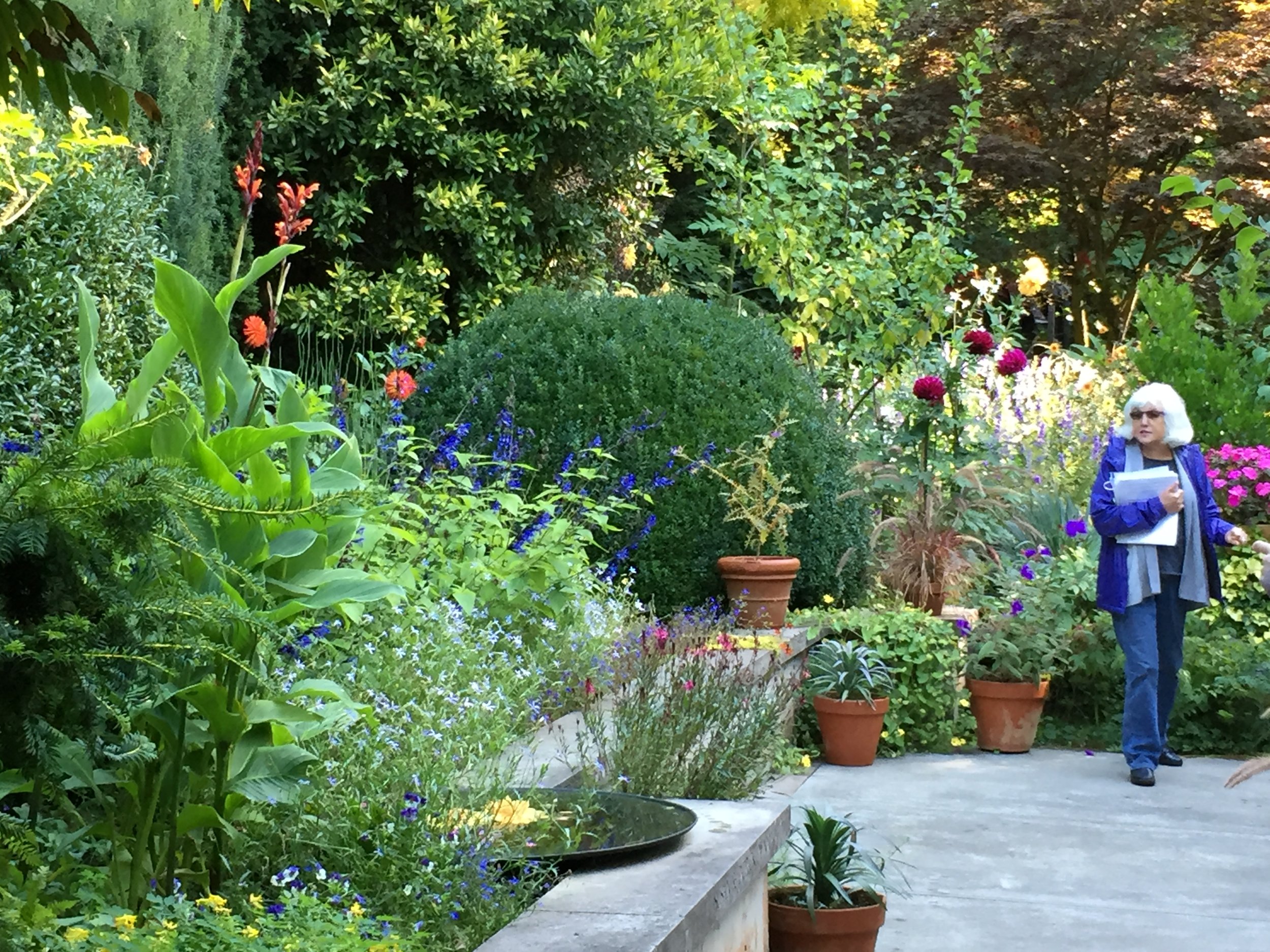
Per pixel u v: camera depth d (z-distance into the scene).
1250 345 9.91
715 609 6.57
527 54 10.16
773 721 5.10
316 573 3.09
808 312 10.97
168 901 2.56
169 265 2.89
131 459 2.44
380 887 2.98
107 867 2.93
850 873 3.99
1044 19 19.36
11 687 2.21
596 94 10.25
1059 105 19.83
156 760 2.91
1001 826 5.81
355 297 9.95
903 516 8.76
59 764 2.48
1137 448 6.82
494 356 7.57
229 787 2.97
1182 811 6.14
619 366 7.50
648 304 8.04
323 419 4.86
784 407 7.50
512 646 5.23
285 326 10.09
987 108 20.09
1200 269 17.94
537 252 10.88
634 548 7.21
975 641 7.84
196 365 3.01
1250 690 7.55
